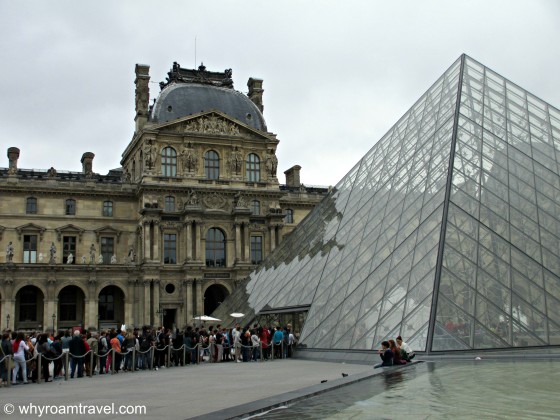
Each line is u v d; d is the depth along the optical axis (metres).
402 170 49.78
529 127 48.72
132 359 42.69
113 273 110.81
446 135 46.12
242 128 122.94
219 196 118.31
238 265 115.44
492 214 38.94
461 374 24.86
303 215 134.75
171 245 114.75
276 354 51.19
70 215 115.06
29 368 38.44
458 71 55.16
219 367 43.34
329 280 47.34
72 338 37.81
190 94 123.69
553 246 37.50
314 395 20.64
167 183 115.06
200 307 112.19
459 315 33.28
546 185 42.34
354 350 37.12
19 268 105.12
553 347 32.28
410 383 22.75
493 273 35.28
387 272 39.88
